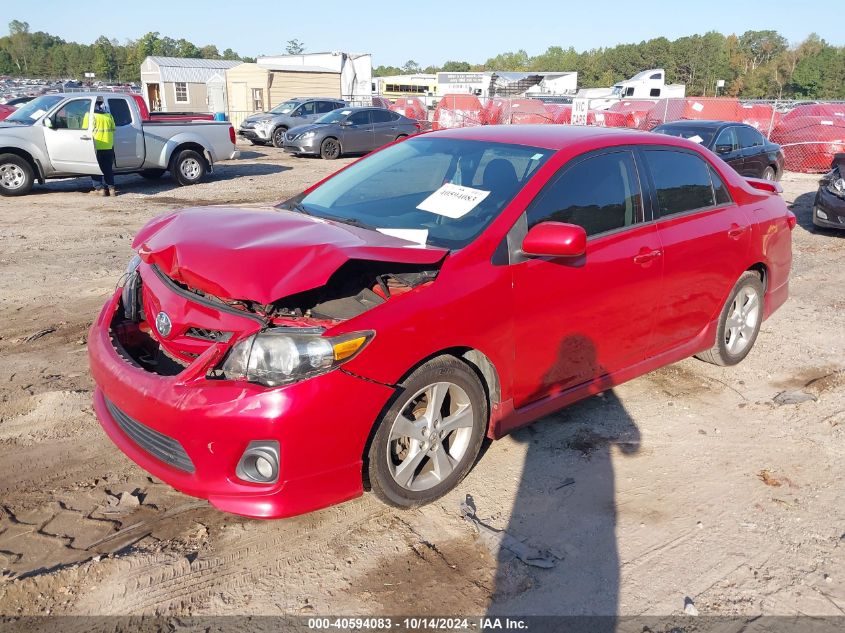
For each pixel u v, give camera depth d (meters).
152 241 3.24
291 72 31.25
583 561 3.04
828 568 3.03
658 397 4.65
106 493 3.39
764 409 4.51
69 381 4.60
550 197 3.62
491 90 37.84
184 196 13.05
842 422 4.36
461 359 3.28
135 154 13.59
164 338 3.15
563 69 149.88
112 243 8.84
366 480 3.11
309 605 2.73
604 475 3.70
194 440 2.78
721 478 3.71
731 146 13.52
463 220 3.52
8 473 3.52
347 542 3.11
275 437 2.73
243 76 31.30
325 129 20.14
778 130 19.44
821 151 18.36
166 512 3.27
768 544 3.18
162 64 36.88
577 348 3.78
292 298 3.05
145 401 2.87
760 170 14.14
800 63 113.62
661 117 22.83
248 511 2.82
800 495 3.57
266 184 14.88
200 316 3.02
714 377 5.01
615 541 3.17
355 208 3.92
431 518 3.28
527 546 3.11
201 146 14.66
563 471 3.73
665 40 136.25
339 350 2.77
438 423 3.24
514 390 3.52
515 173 3.71
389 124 21.48
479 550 3.07
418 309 3.01
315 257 2.85
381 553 3.04
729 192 4.79
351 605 2.74
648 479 3.68
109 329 3.42
